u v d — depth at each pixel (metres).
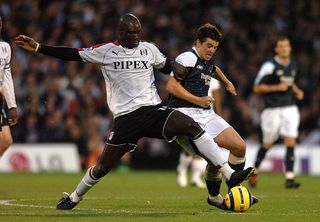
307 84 87.44
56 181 56.72
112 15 93.88
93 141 76.06
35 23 92.50
